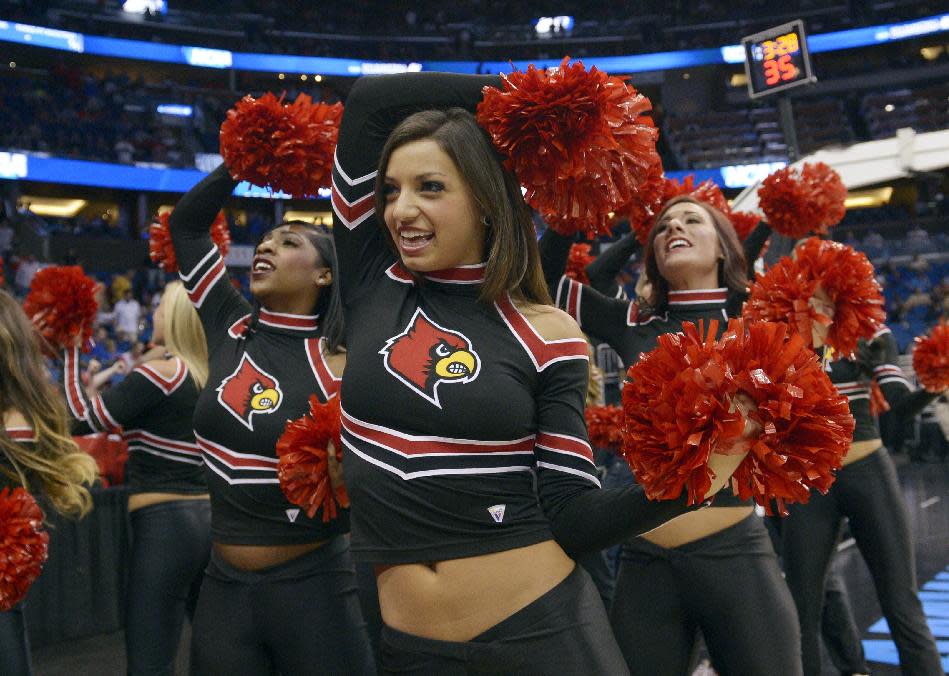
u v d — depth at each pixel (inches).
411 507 45.1
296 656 68.8
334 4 1025.5
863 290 74.9
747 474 37.9
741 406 37.4
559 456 45.8
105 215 780.6
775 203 97.9
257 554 69.4
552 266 71.0
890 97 920.9
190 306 106.3
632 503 41.4
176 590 101.8
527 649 43.9
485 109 47.3
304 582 69.2
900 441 440.5
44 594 162.1
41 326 98.9
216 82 924.0
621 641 75.5
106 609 172.1
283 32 967.0
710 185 104.7
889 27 938.1
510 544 44.9
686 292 87.1
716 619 72.7
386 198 50.3
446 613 44.6
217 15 935.0
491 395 45.1
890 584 102.0
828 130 903.1
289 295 75.9
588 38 998.4
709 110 982.4
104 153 737.6
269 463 69.9
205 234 78.9
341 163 53.7
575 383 46.7
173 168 730.8
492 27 1023.0
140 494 103.0
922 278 639.8
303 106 71.6
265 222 778.2
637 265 600.1
